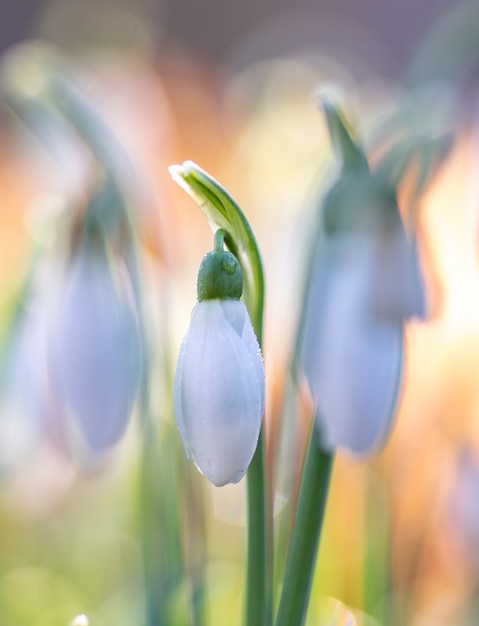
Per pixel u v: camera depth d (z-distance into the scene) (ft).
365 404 0.76
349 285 0.76
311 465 0.75
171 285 1.04
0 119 1.99
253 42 3.67
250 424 0.65
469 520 1.04
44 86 0.89
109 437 0.87
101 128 0.88
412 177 0.79
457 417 1.08
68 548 1.32
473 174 1.06
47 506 1.34
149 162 1.12
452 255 1.16
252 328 0.66
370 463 1.07
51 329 0.86
